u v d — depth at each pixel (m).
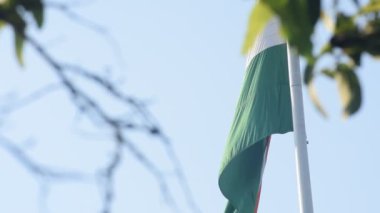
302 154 46.66
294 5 10.10
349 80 10.44
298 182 46.59
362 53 10.54
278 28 10.26
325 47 10.49
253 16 10.07
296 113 47.31
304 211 46.06
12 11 10.73
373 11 10.69
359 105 10.36
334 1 10.54
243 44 10.12
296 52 10.18
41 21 10.84
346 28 10.51
